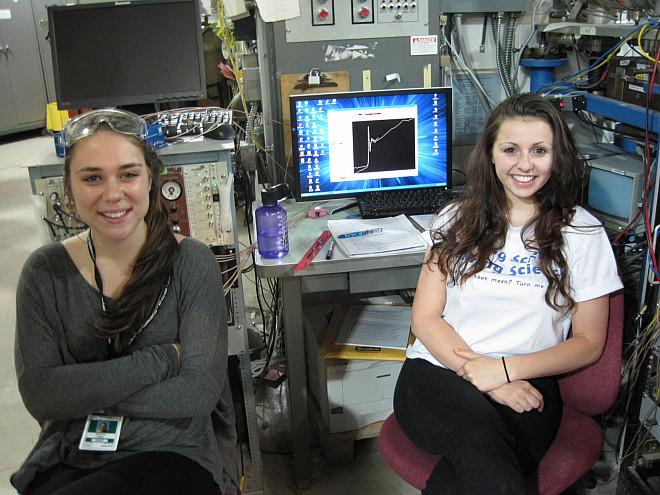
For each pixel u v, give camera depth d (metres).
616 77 2.02
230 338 1.89
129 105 2.15
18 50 6.86
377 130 2.17
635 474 1.88
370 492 1.99
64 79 1.91
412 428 1.47
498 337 1.54
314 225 2.11
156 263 1.37
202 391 1.33
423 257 1.84
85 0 4.04
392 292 2.48
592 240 1.49
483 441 1.30
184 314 1.39
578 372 1.57
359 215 2.18
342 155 2.17
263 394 2.51
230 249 1.86
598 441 1.49
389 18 2.26
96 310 1.36
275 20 2.19
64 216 1.70
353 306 2.26
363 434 2.06
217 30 3.10
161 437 1.36
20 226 4.46
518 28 2.44
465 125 2.51
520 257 1.52
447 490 1.33
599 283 1.49
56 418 1.29
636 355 1.82
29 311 1.33
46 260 1.36
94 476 1.25
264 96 2.33
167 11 1.93
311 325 2.21
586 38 2.27
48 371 1.30
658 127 1.73
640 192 1.85
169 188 1.73
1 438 2.30
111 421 1.34
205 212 1.77
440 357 1.53
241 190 2.52
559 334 1.56
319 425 2.10
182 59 1.95
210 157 1.73
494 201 1.54
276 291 2.60
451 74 2.44
